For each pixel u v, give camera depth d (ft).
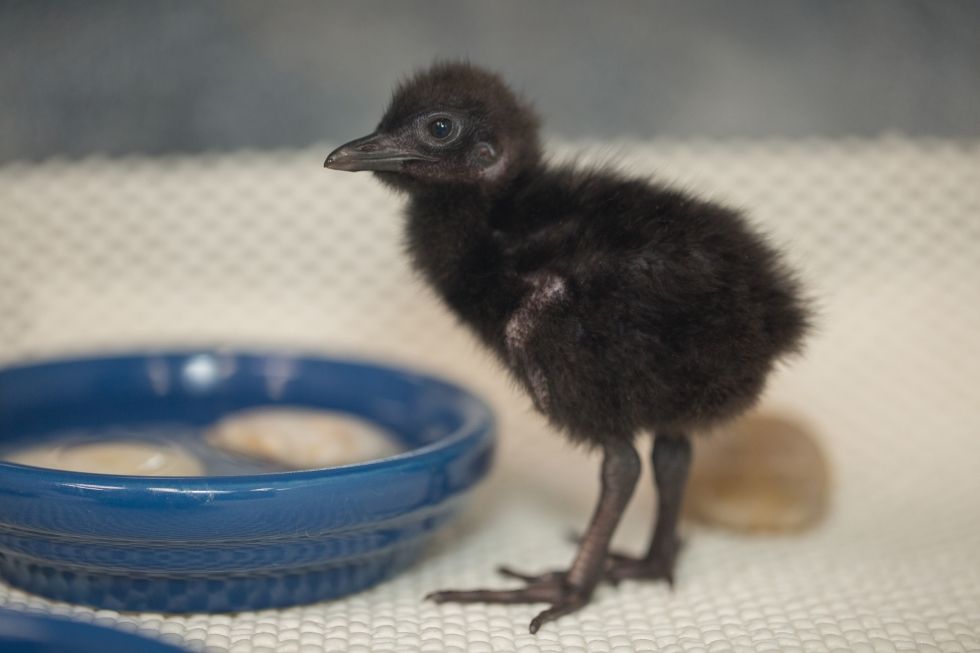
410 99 1.27
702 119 1.73
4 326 1.61
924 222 1.64
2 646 1.03
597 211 1.23
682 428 1.22
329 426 1.36
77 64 1.68
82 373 1.40
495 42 1.73
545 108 1.73
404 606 1.22
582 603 1.22
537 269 1.22
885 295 1.64
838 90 1.72
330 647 1.16
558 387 1.20
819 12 1.71
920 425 1.57
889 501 1.44
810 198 1.64
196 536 1.15
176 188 1.64
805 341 1.24
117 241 1.63
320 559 1.20
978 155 1.64
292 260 1.65
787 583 1.27
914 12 1.69
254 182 1.65
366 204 1.65
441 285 1.27
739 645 1.17
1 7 1.65
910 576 1.28
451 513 1.25
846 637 1.18
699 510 1.39
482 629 1.19
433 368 1.63
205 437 1.36
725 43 1.72
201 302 1.65
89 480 1.14
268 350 1.45
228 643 1.16
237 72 1.71
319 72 1.72
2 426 1.35
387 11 1.71
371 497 1.18
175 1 1.69
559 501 1.43
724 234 1.21
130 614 1.19
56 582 1.20
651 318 1.18
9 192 1.61
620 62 1.73
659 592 1.26
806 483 1.37
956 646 1.17
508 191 1.27
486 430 1.27
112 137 1.70
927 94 1.70
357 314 1.65
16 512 1.14
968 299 1.63
